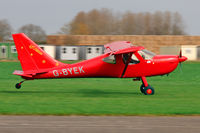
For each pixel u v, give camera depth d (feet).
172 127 101.50
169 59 187.21
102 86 237.45
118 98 170.91
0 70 403.34
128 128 99.81
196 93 194.80
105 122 108.47
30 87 225.76
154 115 121.80
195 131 96.43
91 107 138.51
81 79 298.56
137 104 148.25
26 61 187.83
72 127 100.78
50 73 188.65
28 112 125.90
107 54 187.11
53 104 146.61
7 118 114.52
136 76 188.03
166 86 238.68
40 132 94.12
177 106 142.72
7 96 176.14
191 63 590.14
